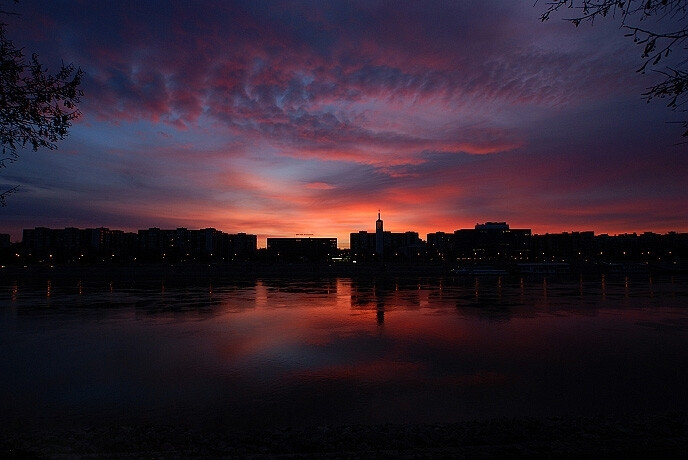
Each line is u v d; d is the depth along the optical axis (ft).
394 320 143.23
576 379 73.97
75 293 248.73
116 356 91.81
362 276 467.93
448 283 346.33
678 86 19.39
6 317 150.92
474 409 59.21
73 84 27.50
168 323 137.08
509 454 29.35
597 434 36.04
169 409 59.62
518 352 95.30
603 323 136.26
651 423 39.58
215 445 37.06
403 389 68.49
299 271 476.13
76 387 69.92
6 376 76.64
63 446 33.65
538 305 185.37
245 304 191.21
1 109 25.41
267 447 36.37
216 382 72.69
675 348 99.40
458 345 102.78
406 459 29.04
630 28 19.38
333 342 106.52
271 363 85.46
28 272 422.82
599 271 502.79
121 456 30.50
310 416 56.59
